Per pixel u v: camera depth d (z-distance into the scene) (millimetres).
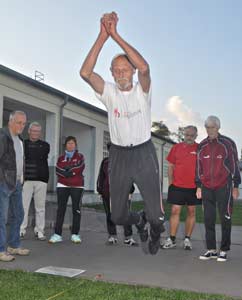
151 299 4254
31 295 4281
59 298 4207
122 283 4891
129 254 6633
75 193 7582
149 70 3498
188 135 7188
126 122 3656
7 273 5145
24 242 7457
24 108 13539
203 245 7586
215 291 4727
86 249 6957
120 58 3588
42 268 5516
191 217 7160
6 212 5977
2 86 11273
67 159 7648
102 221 9469
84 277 5109
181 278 5254
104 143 18297
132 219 3992
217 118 6434
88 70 3592
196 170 6590
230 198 6348
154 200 3727
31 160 7797
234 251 7082
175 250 7078
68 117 15125
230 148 6383
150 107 3686
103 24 3500
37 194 7820
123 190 3801
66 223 9297
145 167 3699
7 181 5949
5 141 5938
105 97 3693
